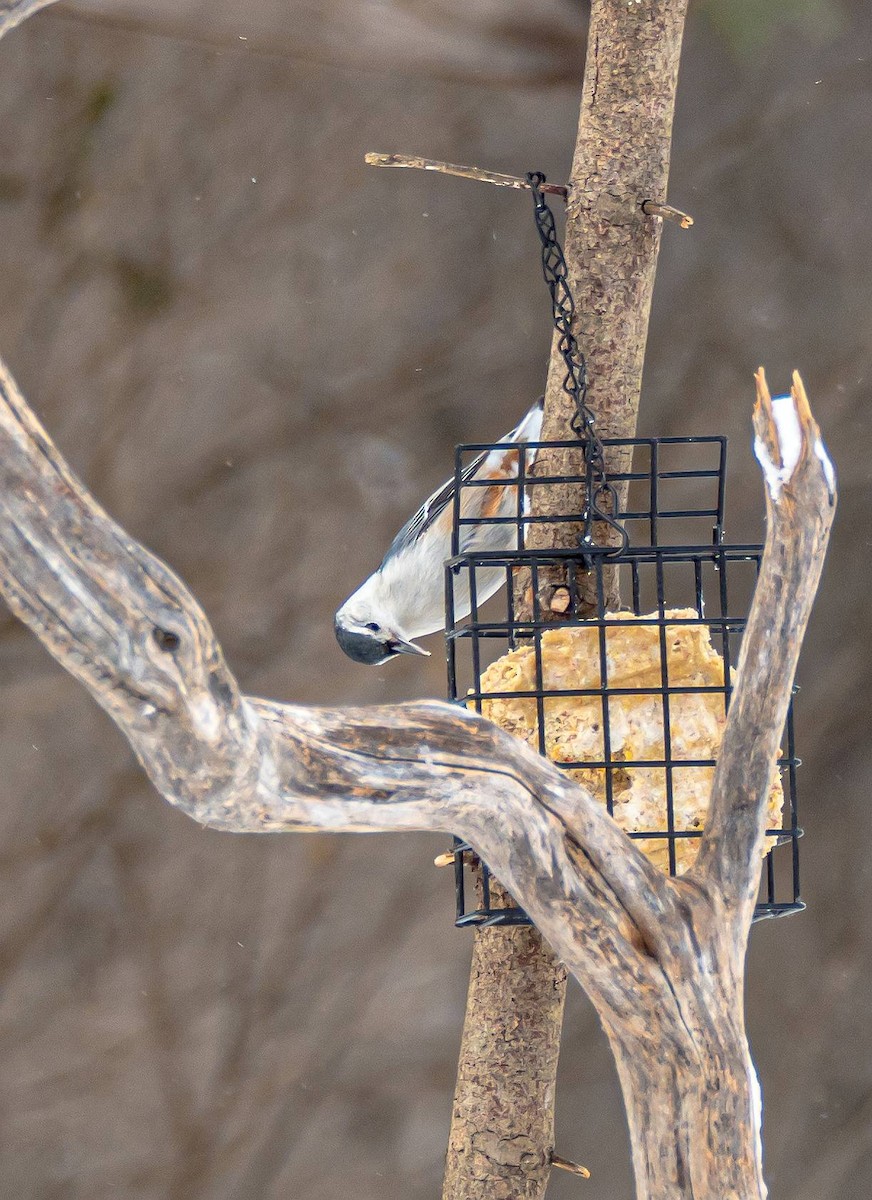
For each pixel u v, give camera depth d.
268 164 14.93
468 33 10.92
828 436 15.63
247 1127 14.78
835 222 15.59
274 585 14.77
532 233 15.45
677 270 15.71
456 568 5.91
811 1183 15.59
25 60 14.38
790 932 16.39
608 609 6.11
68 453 14.43
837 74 15.31
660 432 15.46
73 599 3.57
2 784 14.72
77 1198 14.28
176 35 10.81
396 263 15.30
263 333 14.98
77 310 14.49
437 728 4.22
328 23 10.41
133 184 14.63
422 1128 15.22
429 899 15.60
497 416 15.23
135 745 3.80
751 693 4.60
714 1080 4.55
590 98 6.05
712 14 11.69
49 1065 14.55
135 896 14.94
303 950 15.25
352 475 15.01
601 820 4.45
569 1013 16.17
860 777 16.34
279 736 3.99
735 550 5.72
